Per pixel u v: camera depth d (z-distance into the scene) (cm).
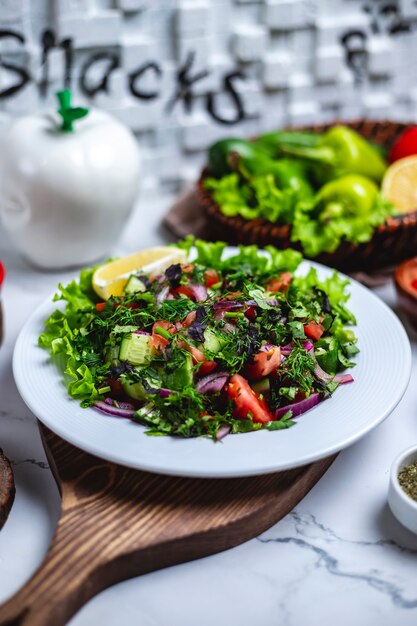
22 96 139
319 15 152
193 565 82
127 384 90
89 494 85
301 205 125
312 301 103
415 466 85
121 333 94
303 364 92
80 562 76
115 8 138
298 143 142
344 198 125
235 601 78
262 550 84
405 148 143
